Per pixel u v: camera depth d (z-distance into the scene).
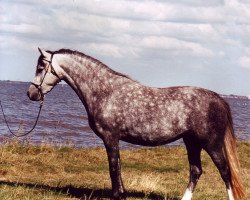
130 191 9.84
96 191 9.72
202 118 7.91
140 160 15.02
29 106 67.25
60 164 12.87
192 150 8.44
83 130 35.88
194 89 8.16
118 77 8.12
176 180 12.02
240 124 55.00
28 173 11.48
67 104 89.00
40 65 8.48
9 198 8.03
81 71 8.24
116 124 7.91
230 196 7.93
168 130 7.89
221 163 7.96
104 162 14.06
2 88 166.00
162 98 7.96
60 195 9.02
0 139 22.84
